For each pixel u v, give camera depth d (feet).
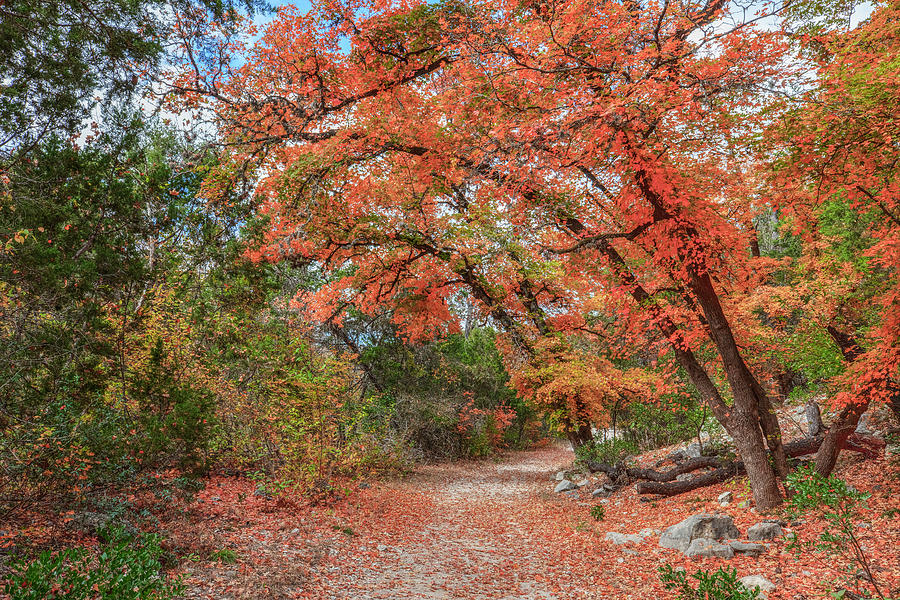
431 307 50.67
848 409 28.94
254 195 32.78
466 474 75.10
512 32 27.48
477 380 95.04
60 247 17.62
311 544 26.43
